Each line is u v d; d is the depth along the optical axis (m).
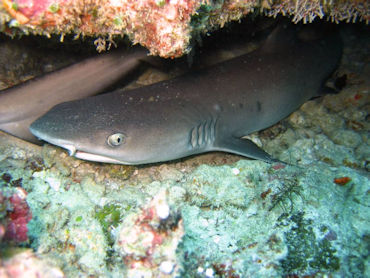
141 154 0.48
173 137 0.50
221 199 0.48
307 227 0.42
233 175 0.50
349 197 0.48
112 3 0.36
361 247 0.43
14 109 0.51
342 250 0.41
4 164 0.48
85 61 0.56
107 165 0.52
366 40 0.89
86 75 0.56
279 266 0.40
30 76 0.63
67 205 0.46
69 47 0.62
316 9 0.48
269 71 0.62
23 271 0.32
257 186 0.49
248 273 0.40
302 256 0.40
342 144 0.67
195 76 0.57
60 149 0.51
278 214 0.44
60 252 0.41
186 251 0.39
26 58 0.62
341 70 0.81
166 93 0.52
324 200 0.45
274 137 0.68
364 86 0.75
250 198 0.48
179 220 0.36
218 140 0.58
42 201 0.45
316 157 0.61
